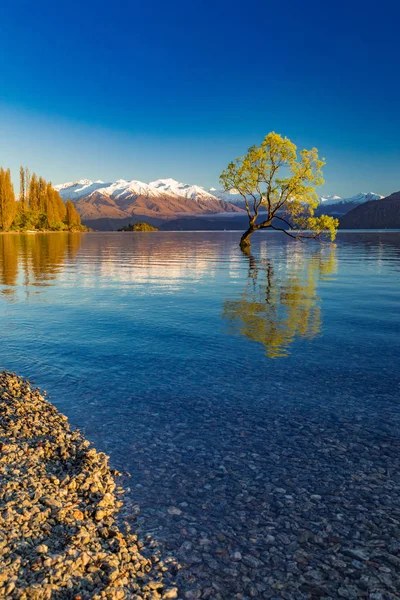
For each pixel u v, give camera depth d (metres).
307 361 8.98
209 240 97.69
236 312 13.95
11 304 15.45
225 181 45.66
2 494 4.38
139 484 4.84
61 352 9.69
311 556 3.80
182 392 7.40
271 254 44.16
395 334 11.09
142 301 16.06
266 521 4.23
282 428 6.11
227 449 5.56
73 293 18.05
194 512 4.37
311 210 43.53
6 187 123.75
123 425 6.23
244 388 7.56
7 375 8.19
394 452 5.47
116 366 8.75
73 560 3.56
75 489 4.70
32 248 57.38
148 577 3.55
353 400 7.04
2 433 5.88
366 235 131.62
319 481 4.87
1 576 3.27
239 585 3.49
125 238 117.75
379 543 3.95
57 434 5.90
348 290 18.66
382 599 3.37
